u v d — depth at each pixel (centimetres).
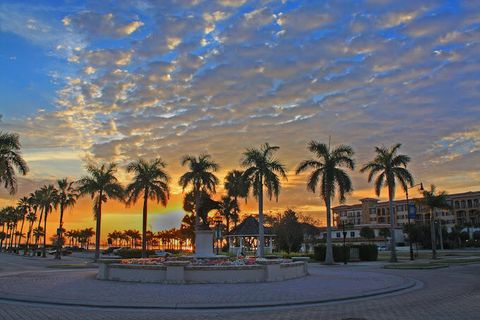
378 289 2003
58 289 1941
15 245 15150
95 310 1446
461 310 1408
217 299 1639
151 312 1414
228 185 7894
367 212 15375
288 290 1920
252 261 2569
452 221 13962
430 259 5675
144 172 5262
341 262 5084
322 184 4603
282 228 7450
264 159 4584
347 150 4578
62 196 7606
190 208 7856
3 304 1554
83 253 10694
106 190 5559
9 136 3697
